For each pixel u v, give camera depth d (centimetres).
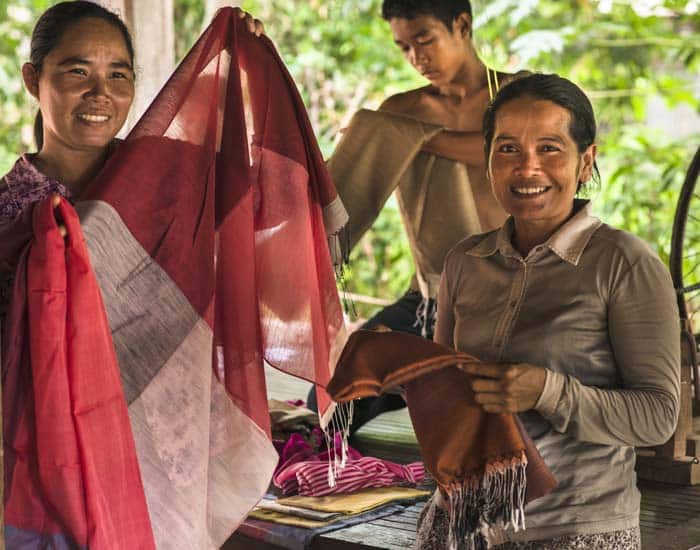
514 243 253
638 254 233
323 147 870
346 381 237
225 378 273
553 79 240
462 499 232
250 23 288
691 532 329
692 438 384
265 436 272
